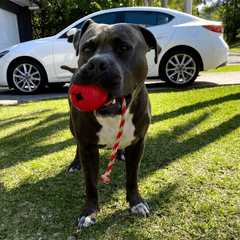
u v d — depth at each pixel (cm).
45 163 172
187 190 134
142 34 117
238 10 2755
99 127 109
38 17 742
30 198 133
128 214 118
